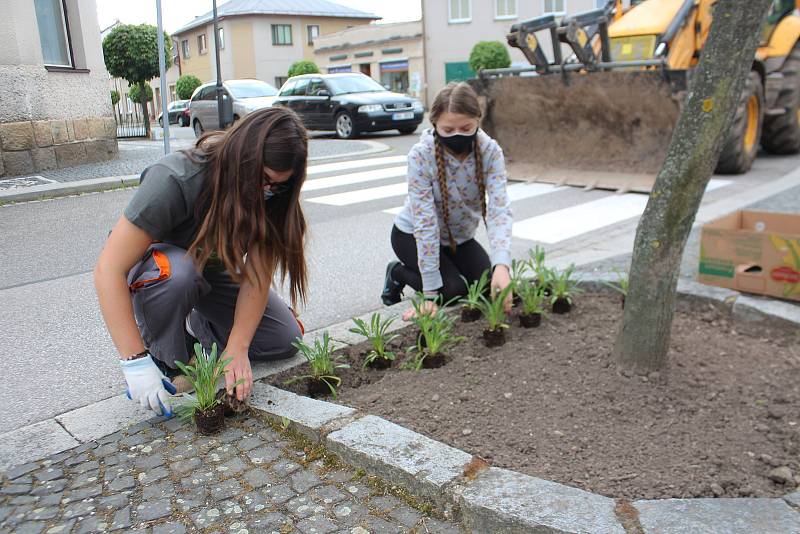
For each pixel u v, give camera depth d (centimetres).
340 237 587
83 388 301
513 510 185
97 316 402
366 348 313
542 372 274
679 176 240
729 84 227
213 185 241
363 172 983
